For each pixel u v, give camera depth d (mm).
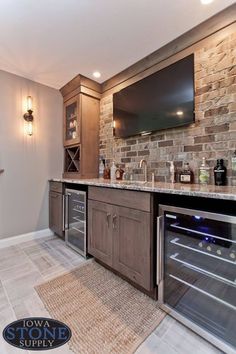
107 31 1805
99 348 1100
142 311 1384
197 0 1478
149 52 2143
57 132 3070
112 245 1757
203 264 1216
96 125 2967
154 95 2121
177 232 1327
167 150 2092
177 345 1117
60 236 2824
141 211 1475
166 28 1774
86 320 1303
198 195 1169
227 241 1093
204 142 1794
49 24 1711
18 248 2480
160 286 1402
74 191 2342
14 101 2607
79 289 1632
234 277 1087
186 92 1844
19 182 2686
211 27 1703
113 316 1339
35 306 1427
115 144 2736
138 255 1503
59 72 2576
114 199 1729
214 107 1728
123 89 2504
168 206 1344
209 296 1176
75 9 1554
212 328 1167
